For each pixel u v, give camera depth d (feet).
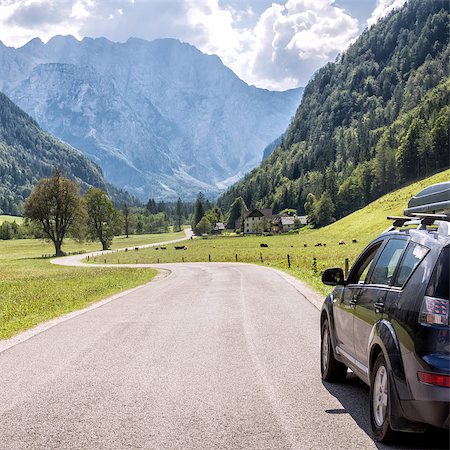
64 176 360.07
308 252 244.22
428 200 21.83
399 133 638.53
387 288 18.61
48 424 20.12
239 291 76.43
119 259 302.04
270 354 32.27
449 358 15.06
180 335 39.78
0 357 33.76
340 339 23.79
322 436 18.22
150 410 21.58
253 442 17.79
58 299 73.56
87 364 30.63
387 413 16.65
